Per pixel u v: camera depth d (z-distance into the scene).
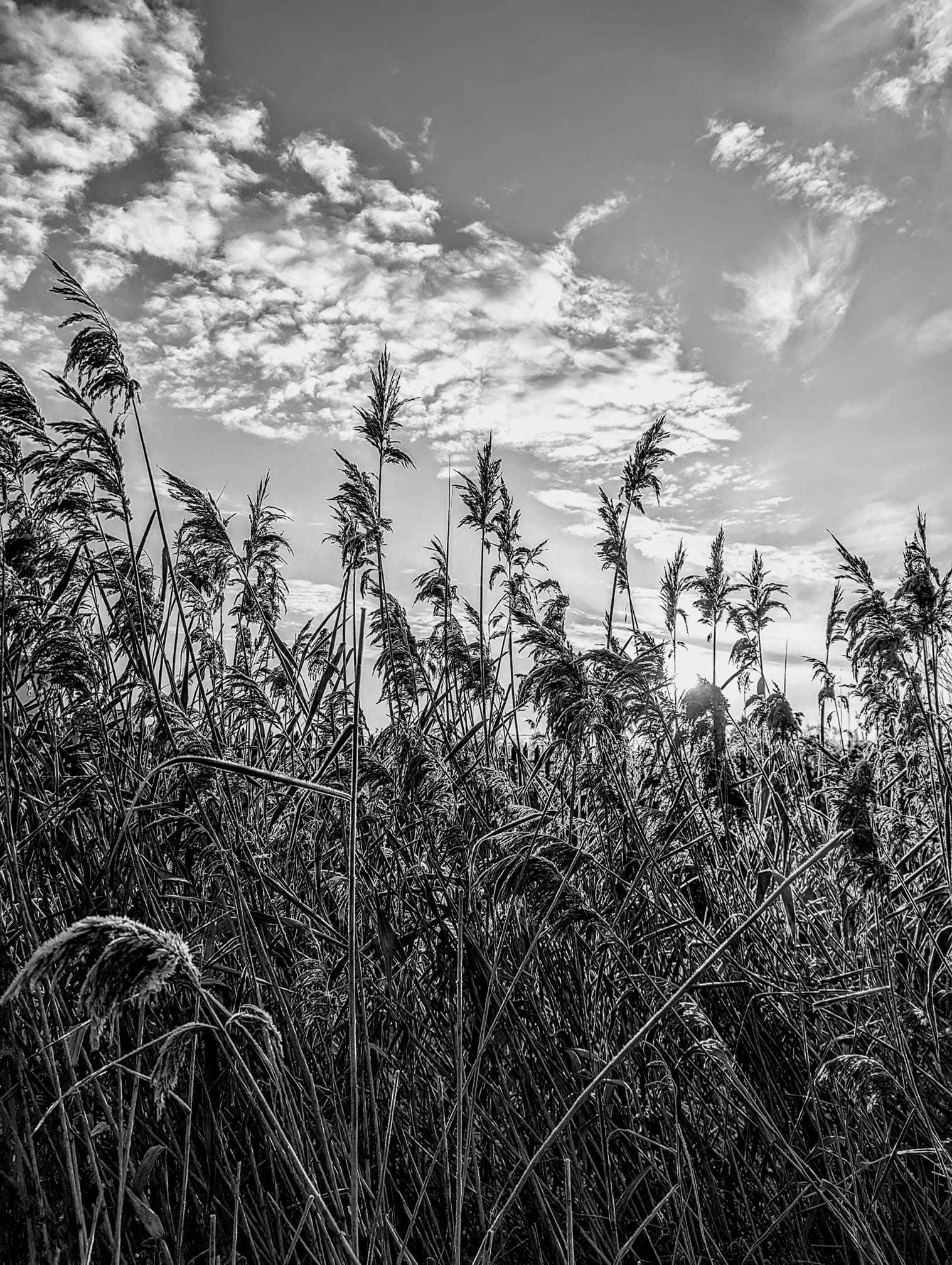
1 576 1.78
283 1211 1.58
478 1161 1.63
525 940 1.78
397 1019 1.71
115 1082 1.56
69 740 1.87
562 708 1.86
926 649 1.82
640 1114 1.75
